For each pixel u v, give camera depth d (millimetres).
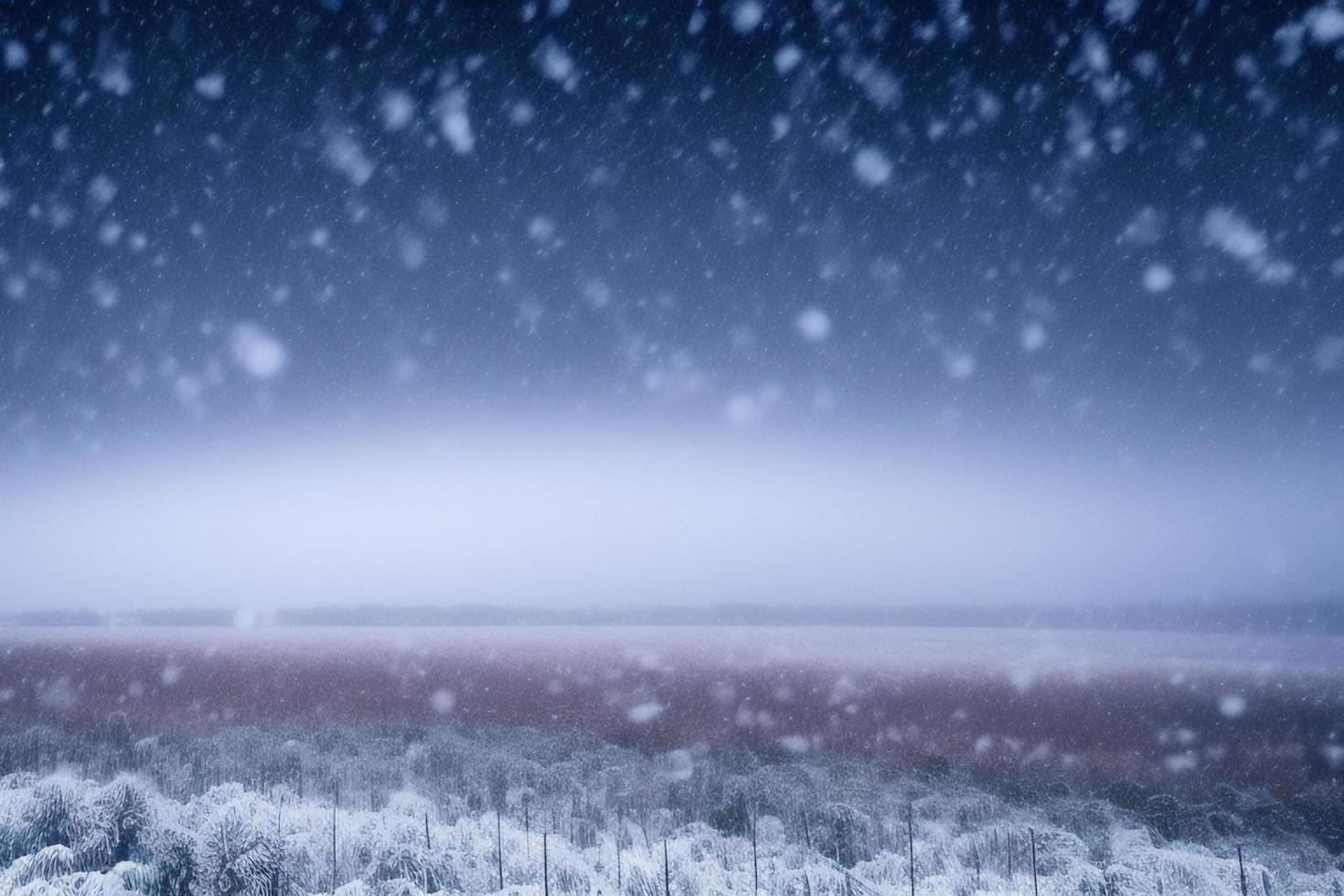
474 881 4785
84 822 4930
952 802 6922
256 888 4574
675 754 8734
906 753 8805
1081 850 5680
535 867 5016
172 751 8172
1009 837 5770
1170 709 10586
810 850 5832
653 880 4891
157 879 4566
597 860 5297
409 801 6547
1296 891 5102
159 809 5254
